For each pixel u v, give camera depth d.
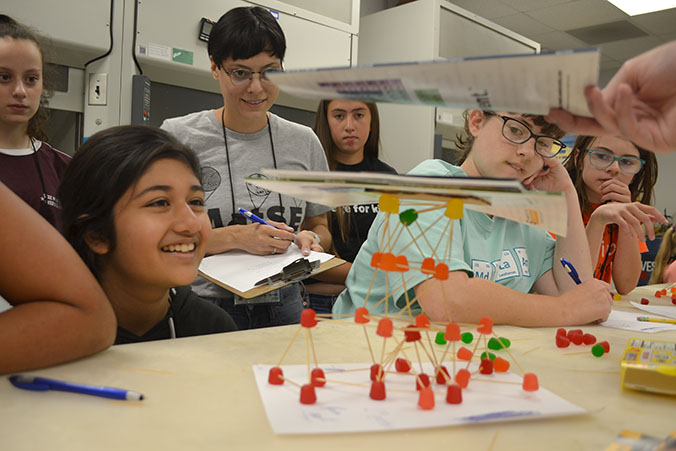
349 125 1.89
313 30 2.29
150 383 0.51
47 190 1.36
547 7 4.68
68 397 0.46
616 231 1.60
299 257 1.19
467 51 2.95
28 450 0.36
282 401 0.46
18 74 1.27
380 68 0.37
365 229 1.84
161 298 0.85
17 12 1.53
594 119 0.46
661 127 0.49
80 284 0.58
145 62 1.81
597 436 0.41
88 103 1.74
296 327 0.79
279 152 1.50
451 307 0.86
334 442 0.38
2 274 0.55
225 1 1.97
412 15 2.82
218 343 0.67
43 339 0.53
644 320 0.98
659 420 0.45
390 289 0.96
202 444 0.38
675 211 6.53
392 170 2.04
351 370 0.55
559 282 1.18
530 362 0.64
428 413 0.44
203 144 1.43
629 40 5.41
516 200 0.43
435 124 2.84
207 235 0.85
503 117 1.01
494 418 0.42
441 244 0.93
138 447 0.37
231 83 1.36
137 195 0.75
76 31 1.64
